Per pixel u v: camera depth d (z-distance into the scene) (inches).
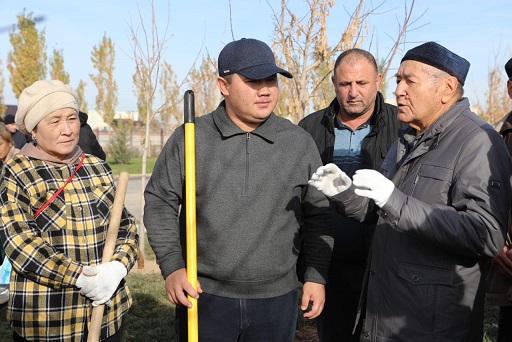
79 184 97.7
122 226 105.2
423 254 87.1
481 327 90.5
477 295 87.8
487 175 83.2
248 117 95.5
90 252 96.0
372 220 101.0
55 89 94.3
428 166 88.7
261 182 95.7
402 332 88.8
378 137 127.0
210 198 96.0
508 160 86.0
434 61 88.7
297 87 225.3
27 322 92.0
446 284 85.8
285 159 97.7
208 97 601.0
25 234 89.5
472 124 87.6
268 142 97.9
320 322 133.3
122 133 1112.2
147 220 100.6
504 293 110.7
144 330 180.1
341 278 128.8
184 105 96.8
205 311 98.1
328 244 101.6
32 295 91.9
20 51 905.5
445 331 86.1
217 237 95.6
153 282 236.2
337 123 131.9
